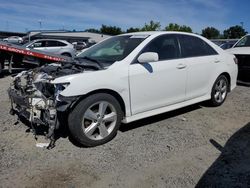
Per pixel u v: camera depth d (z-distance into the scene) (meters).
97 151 4.15
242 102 6.85
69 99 3.92
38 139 4.49
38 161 3.84
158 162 3.86
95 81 4.13
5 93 7.61
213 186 3.32
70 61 5.04
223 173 3.59
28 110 4.37
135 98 4.62
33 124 4.73
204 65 5.74
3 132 4.74
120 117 4.50
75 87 3.96
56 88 3.99
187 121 5.43
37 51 10.99
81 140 4.14
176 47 5.32
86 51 5.60
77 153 4.08
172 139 4.59
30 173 3.55
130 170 3.66
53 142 4.22
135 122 5.32
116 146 4.31
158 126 5.15
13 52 10.77
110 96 4.32
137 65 4.64
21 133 4.71
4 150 4.12
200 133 4.86
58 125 4.14
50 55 11.10
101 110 4.26
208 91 6.02
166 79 5.00
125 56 4.68
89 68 4.42
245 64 8.84
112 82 4.30
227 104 6.63
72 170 3.64
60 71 4.42
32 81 4.50
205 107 6.34
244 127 5.16
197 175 3.55
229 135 4.79
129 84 4.51
